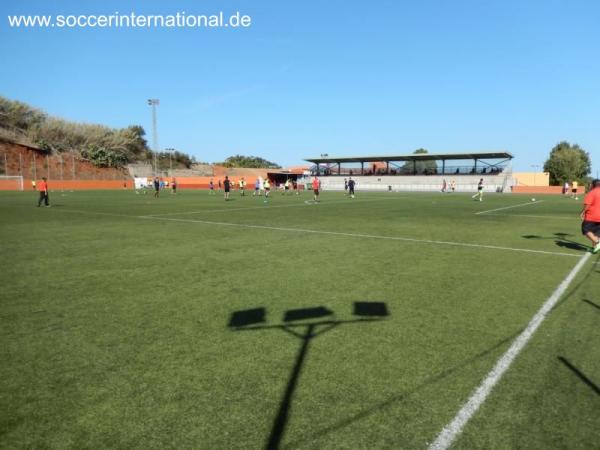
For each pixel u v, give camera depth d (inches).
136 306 212.2
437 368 144.4
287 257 343.3
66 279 268.5
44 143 2834.6
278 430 109.4
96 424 112.0
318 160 2728.8
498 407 120.6
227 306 212.4
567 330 179.9
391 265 312.3
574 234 495.2
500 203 1188.5
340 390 129.6
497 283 259.9
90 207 930.1
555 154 3267.7
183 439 105.7
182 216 714.8
